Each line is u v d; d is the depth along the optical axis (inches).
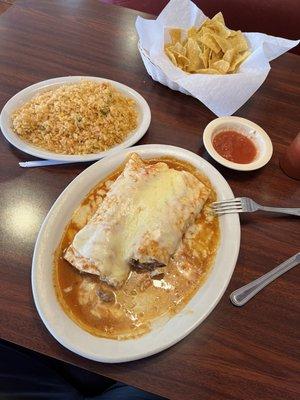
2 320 13.0
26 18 24.3
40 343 12.8
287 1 28.9
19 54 22.1
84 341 12.5
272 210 16.7
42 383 16.8
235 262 14.5
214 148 18.5
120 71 22.5
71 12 25.2
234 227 15.6
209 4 30.7
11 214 16.0
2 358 16.8
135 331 13.2
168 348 13.0
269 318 14.0
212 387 12.4
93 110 18.5
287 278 15.1
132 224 14.5
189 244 15.5
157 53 20.2
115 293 14.1
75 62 22.4
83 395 17.2
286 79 23.4
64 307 13.5
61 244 15.0
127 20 25.4
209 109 21.1
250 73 19.9
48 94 19.3
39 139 18.0
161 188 15.5
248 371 12.8
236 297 14.3
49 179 17.3
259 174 18.6
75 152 17.7
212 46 21.0
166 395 12.1
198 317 13.1
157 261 14.2
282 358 13.1
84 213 16.0
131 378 12.4
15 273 14.2
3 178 17.0
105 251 13.8
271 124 20.9
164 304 13.9
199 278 14.7
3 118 18.3
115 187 15.5
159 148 17.9
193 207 15.5
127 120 19.1
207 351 13.1
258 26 31.0
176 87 21.2
